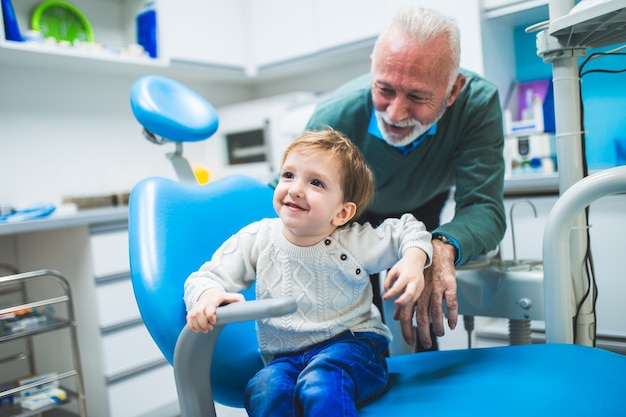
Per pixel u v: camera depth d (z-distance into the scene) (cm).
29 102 248
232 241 87
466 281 102
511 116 242
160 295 77
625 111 203
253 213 99
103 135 274
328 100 127
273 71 314
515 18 230
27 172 246
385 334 88
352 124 120
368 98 118
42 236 224
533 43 242
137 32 280
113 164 278
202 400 75
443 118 117
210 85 331
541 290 95
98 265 203
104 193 271
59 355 223
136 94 93
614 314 192
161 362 219
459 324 206
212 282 78
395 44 101
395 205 133
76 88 265
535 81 244
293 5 293
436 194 139
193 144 311
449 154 120
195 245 87
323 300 83
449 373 80
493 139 114
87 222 199
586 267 94
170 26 273
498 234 103
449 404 68
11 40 222
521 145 219
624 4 71
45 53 226
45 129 253
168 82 98
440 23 101
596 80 208
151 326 76
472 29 224
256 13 309
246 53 315
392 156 120
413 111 104
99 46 246
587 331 94
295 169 82
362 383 74
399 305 79
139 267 79
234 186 99
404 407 70
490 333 208
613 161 208
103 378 204
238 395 86
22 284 232
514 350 85
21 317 179
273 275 84
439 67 101
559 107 92
